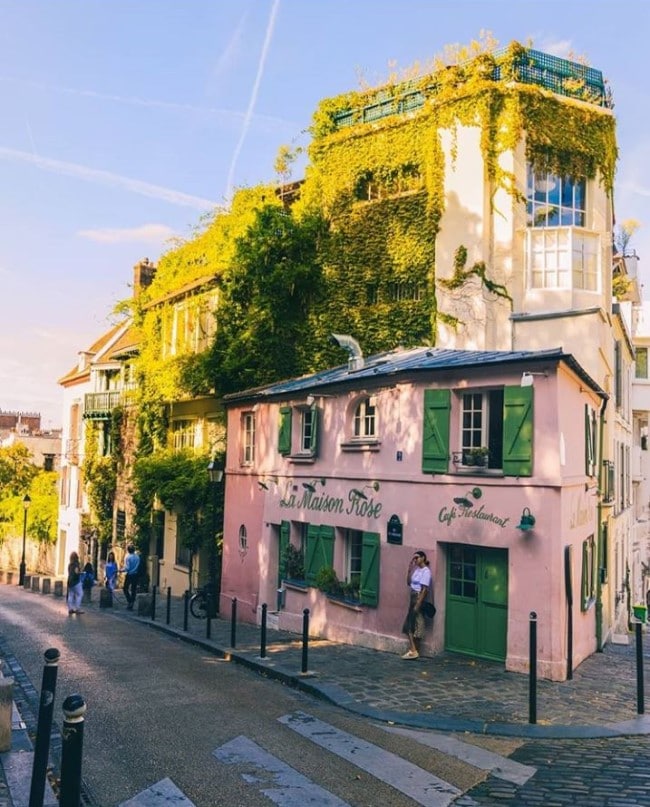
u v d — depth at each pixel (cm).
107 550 3303
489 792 676
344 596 1490
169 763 737
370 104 2278
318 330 2286
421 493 1341
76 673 1180
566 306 1905
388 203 2177
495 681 1105
